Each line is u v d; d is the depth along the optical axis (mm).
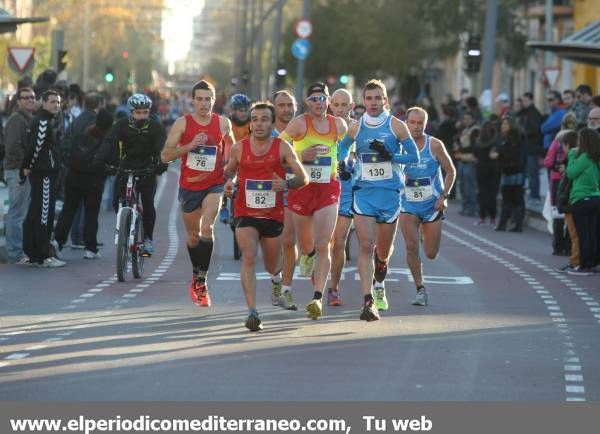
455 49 134750
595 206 46438
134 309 34750
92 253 47688
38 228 44594
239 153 31266
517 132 66000
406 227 36094
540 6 127875
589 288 42188
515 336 31406
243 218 31359
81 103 62750
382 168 32844
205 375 25516
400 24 161375
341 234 35750
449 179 35906
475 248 56469
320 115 33031
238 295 37875
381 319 33562
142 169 41250
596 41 65562
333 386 24703
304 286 40344
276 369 26250
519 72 146375
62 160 51906
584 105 67062
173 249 52156
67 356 27484
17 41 165750
